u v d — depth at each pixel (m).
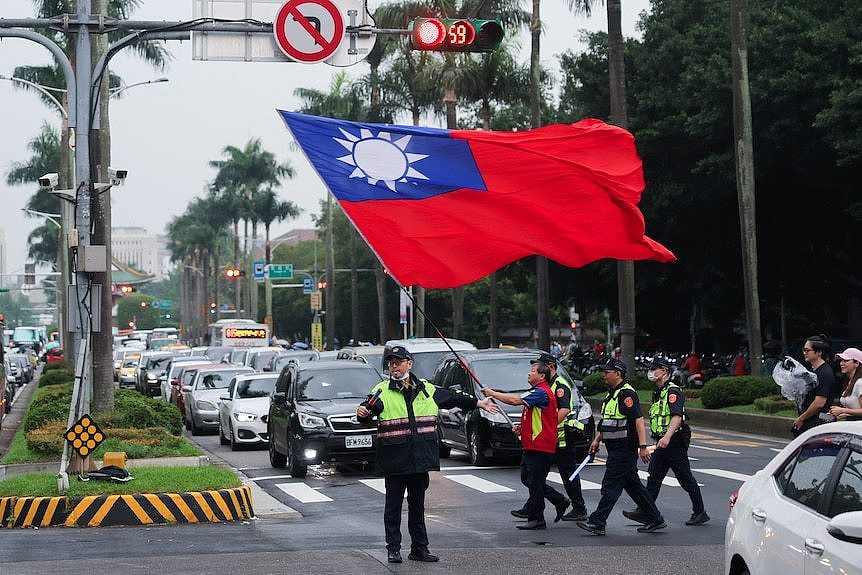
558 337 123.94
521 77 67.62
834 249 61.56
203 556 15.55
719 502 20.72
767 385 41.38
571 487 18.84
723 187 56.53
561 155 18.11
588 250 18.89
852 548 7.95
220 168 137.00
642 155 58.12
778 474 9.96
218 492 19.45
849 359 16.28
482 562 14.95
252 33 21.28
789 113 50.50
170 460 27.17
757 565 9.53
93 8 34.34
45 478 21.16
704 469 26.12
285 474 27.98
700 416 42.38
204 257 180.62
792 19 50.09
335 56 21.09
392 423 14.92
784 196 59.16
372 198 18.25
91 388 31.94
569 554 15.55
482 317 121.19
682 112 54.53
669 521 18.58
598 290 74.56
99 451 26.84
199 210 166.88
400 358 15.02
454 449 30.94
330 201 96.12
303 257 167.38
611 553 15.59
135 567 14.62
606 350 77.25
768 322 72.81
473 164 18.17
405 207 18.23
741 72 44.06
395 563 14.88
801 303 66.31
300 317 164.62
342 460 26.83
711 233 62.34
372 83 80.56
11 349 109.81
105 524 18.72
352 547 16.41
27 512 18.64
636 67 61.34
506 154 18.08
